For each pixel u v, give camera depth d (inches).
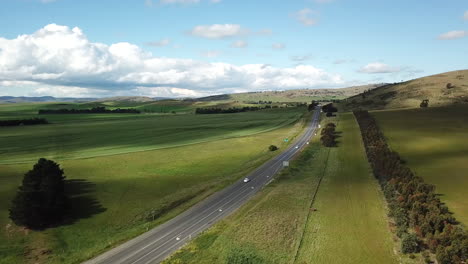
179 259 1886.1
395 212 2203.5
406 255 1779.0
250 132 6727.4
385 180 2864.2
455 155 3641.7
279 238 2054.6
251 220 2342.5
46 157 4630.9
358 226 2158.0
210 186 3240.7
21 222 2442.2
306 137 5708.7
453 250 1630.2
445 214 2087.8
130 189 3265.3
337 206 2516.0
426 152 3848.4
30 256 2076.8
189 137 6289.4
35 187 2620.6
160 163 4271.7
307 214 2391.7
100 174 3772.1
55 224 2536.9
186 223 2421.3
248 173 3654.0
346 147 4613.7
